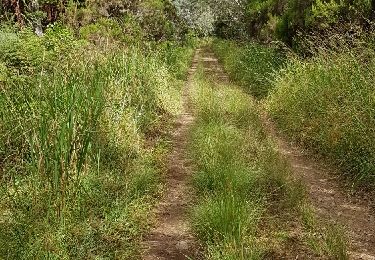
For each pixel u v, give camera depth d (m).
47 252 4.27
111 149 7.05
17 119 5.96
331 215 5.84
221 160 6.85
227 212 4.98
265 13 19.36
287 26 13.65
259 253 4.55
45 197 5.11
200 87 14.60
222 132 8.30
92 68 8.10
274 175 6.60
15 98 6.39
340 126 7.86
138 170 6.80
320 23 11.11
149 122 9.66
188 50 32.16
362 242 5.15
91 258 4.52
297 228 5.38
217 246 4.61
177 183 6.91
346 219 5.73
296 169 7.66
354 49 8.79
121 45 12.75
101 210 5.52
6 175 5.43
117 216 5.40
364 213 5.92
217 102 11.32
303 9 12.54
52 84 6.23
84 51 9.08
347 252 4.88
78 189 5.44
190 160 7.85
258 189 6.12
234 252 4.42
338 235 4.94
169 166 7.70
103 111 7.29
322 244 4.86
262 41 18.83
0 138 5.98
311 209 5.78
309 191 6.65
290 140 9.37
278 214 5.69
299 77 10.84
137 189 6.25
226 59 24.50
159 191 6.47
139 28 16.78
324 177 7.25
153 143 8.80
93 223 5.19
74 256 4.51
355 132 7.34
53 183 5.21
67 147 5.27
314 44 11.38
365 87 7.66
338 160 7.59
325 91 9.05
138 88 9.77
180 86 15.66
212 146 7.56
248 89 15.02
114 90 8.32
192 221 5.35
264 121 10.88
